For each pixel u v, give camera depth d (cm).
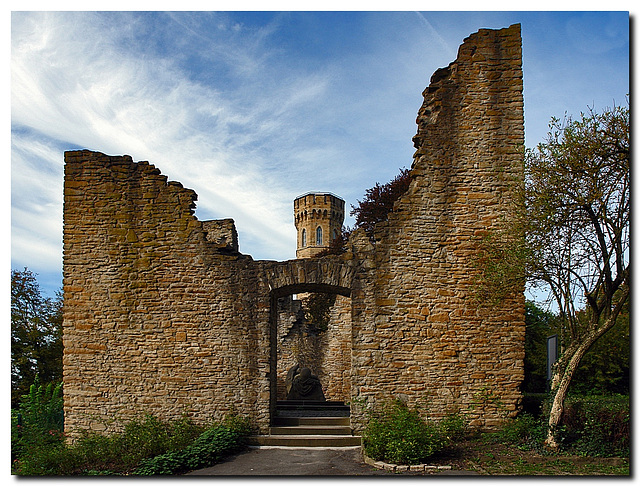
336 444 1172
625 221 1039
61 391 1927
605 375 1933
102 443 1119
